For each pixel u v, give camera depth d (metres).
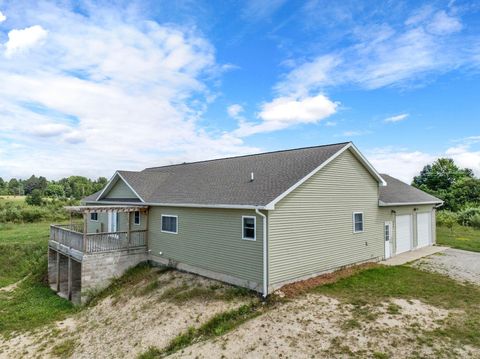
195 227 13.79
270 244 10.92
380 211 16.31
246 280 11.44
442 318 8.55
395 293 10.66
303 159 13.97
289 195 11.63
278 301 10.23
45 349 10.34
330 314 9.06
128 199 18.48
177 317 10.16
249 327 8.73
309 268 12.27
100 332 10.80
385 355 6.86
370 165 15.08
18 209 42.62
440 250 18.89
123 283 14.82
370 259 15.39
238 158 18.59
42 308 14.33
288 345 7.61
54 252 18.84
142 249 16.41
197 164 20.72
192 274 13.78
